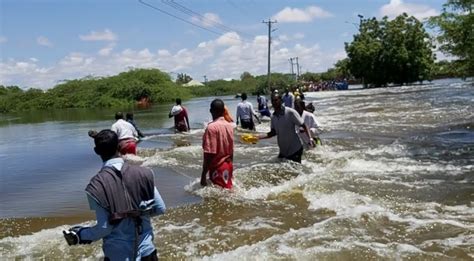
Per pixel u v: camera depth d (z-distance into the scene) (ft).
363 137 48.73
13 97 232.32
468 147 39.17
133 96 217.36
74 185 34.99
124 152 35.86
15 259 19.44
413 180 28.86
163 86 226.17
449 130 50.93
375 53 203.10
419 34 199.62
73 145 63.52
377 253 17.79
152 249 13.01
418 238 19.19
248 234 20.79
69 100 222.07
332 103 111.45
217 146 27.43
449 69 76.23
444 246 18.21
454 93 116.78
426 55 201.46
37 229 23.90
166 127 77.61
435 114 68.69
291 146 32.89
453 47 71.31
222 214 23.86
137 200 12.72
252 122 62.18
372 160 35.29
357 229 20.45
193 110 128.06
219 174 27.61
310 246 18.78
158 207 13.19
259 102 79.36
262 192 27.53
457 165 32.65
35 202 29.89
